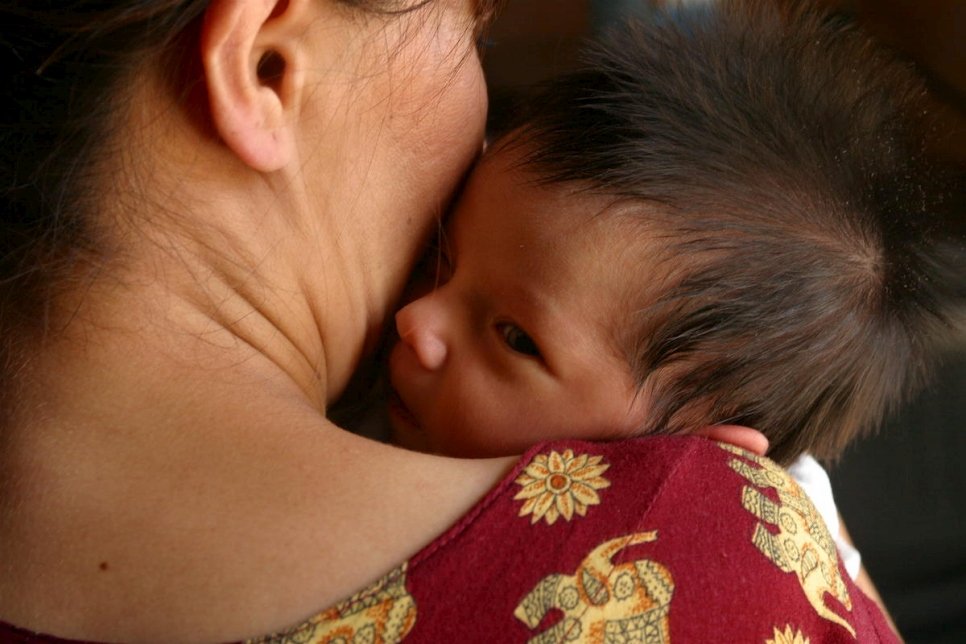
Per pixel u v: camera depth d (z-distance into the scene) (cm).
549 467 51
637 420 80
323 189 63
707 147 80
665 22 94
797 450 90
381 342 80
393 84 64
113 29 49
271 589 46
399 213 70
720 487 53
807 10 100
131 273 53
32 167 51
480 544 48
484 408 79
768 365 82
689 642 47
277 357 62
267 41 56
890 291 89
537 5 163
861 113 89
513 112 91
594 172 78
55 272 52
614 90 82
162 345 53
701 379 81
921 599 137
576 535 48
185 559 47
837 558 57
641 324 78
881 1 165
